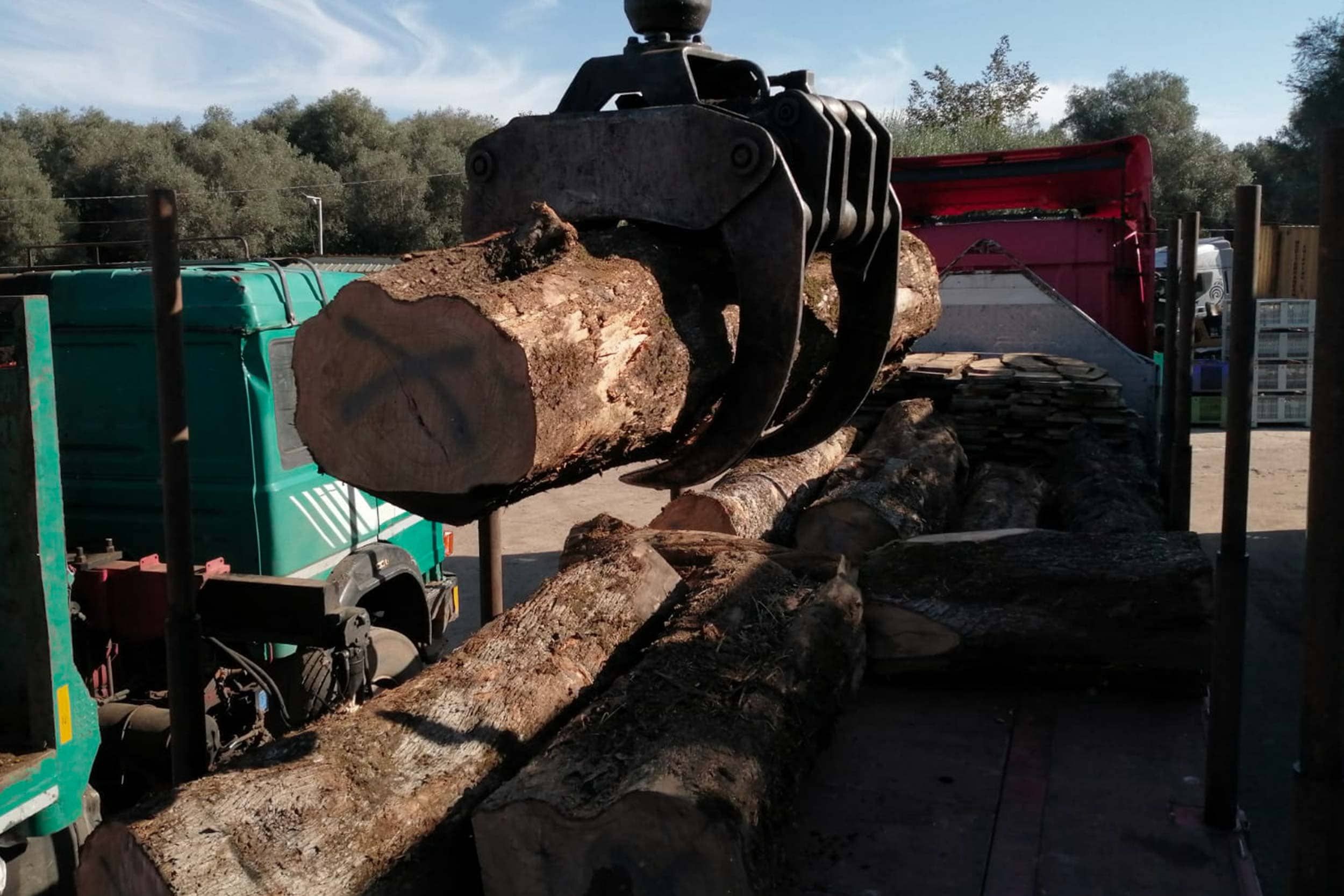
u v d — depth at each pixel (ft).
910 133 90.79
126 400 17.60
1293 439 52.54
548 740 10.56
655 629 12.67
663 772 8.50
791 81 8.73
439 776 9.51
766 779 9.15
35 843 11.59
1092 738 11.93
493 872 8.54
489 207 8.34
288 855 8.31
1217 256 71.41
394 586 20.81
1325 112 97.30
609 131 7.84
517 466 6.51
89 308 17.57
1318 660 7.16
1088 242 33.30
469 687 10.53
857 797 10.63
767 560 13.64
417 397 6.77
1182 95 146.00
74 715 11.71
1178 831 10.00
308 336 7.08
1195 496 41.52
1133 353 29.32
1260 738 20.38
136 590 15.94
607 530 15.10
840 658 11.91
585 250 7.89
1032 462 26.08
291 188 124.77
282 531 17.46
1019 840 9.82
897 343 13.33
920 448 21.84
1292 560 32.42
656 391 7.68
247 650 17.17
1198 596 12.48
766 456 10.15
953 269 32.40
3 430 11.21
